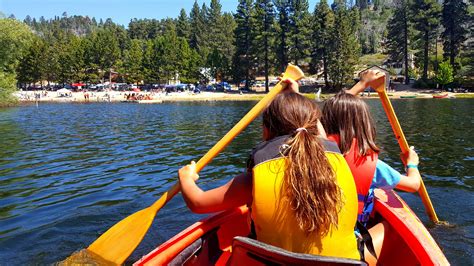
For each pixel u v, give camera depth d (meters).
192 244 2.53
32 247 3.72
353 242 1.74
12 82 34.78
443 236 3.80
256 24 51.94
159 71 67.81
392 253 2.63
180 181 2.05
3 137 12.87
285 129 1.78
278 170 1.66
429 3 50.91
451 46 50.69
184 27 90.69
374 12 116.94
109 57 71.31
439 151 8.66
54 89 74.62
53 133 14.02
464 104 29.22
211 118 21.33
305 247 1.65
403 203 2.97
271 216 1.66
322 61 56.03
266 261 1.63
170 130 14.91
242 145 10.25
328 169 1.64
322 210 1.59
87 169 7.38
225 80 68.38
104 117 22.59
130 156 8.84
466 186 5.53
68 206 5.00
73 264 3.14
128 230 2.89
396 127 3.26
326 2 52.34
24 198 5.43
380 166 2.57
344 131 2.27
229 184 1.87
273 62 54.25
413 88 50.78
